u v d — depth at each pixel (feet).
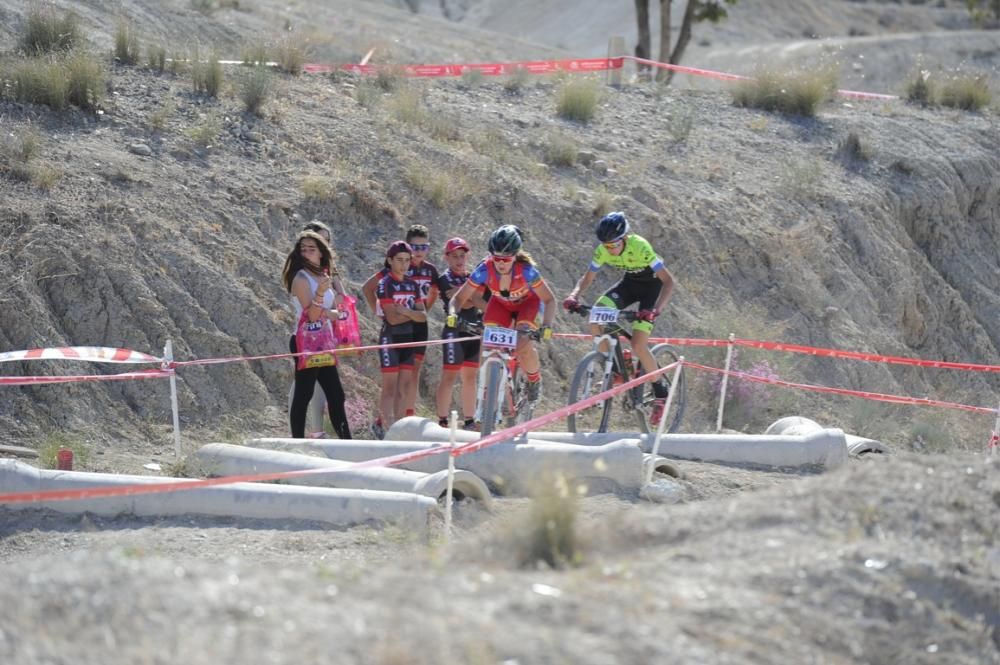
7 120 153.07
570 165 194.80
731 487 113.09
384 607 52.75
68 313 131.13
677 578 60.18
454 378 134.82
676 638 52.70
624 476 109.50
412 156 176.86
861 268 205.57
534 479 84.64
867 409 170.81
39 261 131.54
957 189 238.07
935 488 74.18
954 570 64.85
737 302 183.83
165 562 57.36
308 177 161.27
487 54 422.41
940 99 276.62
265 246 149.69
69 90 161.27
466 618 51.78
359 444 115.14
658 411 131.64
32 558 90.02
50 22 183.52
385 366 133.08
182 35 236.22
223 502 99.81
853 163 229.45
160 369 130.93
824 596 60.13
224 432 129.08
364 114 187.21
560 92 225.15
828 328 187.73
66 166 146.10
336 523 97.66
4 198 136.36
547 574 60.34
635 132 218.59
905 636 59.57
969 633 61.31
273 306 143.33
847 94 272.92
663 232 183.42
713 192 201.36
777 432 134.82
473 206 172.35
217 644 48.73
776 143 228.84
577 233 177.99
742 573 61.11
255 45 205.57
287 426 134.41
